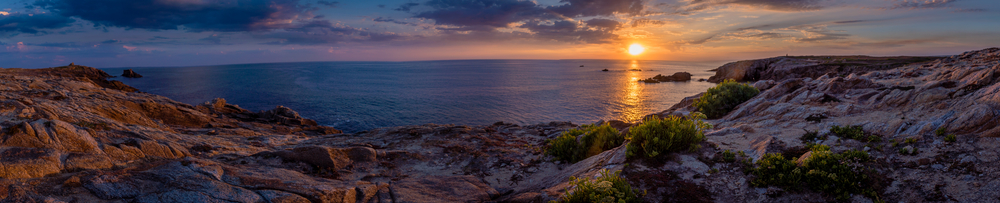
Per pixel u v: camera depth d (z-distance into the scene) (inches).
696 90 4160.9
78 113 730.8
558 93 3924.7
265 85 4953.3
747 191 286.7
